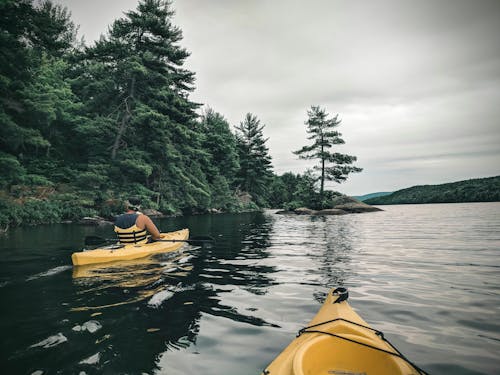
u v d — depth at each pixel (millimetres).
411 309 3506
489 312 3408
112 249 6344
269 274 5117
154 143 24891
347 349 2318
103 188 22125
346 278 4852
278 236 10781
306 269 5480
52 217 17297
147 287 4367
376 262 6047
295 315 3344
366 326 2639
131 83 25016
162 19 25391
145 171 22734
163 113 26281
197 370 2305
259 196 52719
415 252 7148
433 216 22281
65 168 21891
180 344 2705
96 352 2559
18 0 15875
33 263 6012
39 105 17781
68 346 2656
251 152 52062
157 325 3092
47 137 22922
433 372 2273
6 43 16141
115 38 24438
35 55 19469
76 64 28109
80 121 23219
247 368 2332
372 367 2230
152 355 2516
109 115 24156
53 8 38688
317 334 2490
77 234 11562
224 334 2895
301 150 31766
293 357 2141
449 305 3625
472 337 2824
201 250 7562
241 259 6406
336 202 34719
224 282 4625
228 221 19375
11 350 2588
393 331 2953
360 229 13211
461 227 13266
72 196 18797
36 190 18203
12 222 15070
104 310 3490
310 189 32125
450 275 4992
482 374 2246
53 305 3648
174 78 29078
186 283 4566
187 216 26703
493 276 4914
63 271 5332
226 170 43062
